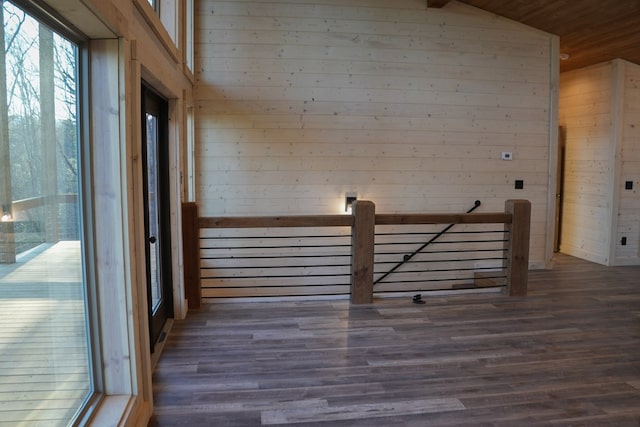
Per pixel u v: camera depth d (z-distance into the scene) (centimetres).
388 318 384
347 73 519
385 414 241
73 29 181
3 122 132
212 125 506
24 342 147
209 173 509
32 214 152
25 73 147
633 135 593
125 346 211
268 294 540
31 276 152
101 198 201
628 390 268
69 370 187
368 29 520
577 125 651
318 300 429
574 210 662
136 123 212
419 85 534
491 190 559
